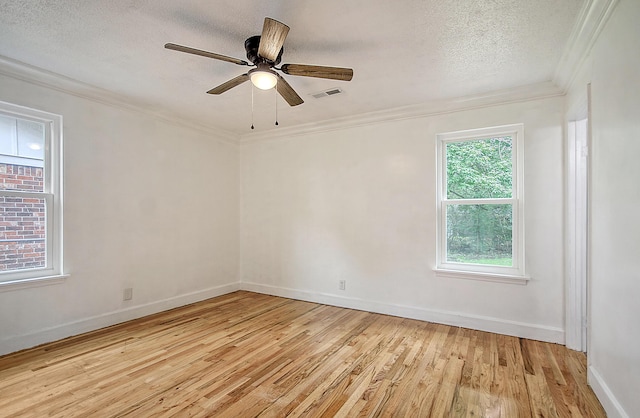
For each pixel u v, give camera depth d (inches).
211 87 124.1
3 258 108.0
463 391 85.3
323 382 89.7
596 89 82.4
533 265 122.0
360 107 145.9
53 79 114.3
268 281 187.0
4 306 105.5
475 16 78.9
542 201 120.9
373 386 87.8
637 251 61.3
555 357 105.7
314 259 171.9
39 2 73.9
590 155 87.3
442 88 123.6
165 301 155.0
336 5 74.7
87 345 113.3
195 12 78.1
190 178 168.2
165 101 138.8
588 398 81.6
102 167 131.4
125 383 88.3
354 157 160.9
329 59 101.0
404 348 112.7
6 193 108.5
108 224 133.3
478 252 135.9
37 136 116.0
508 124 126.7
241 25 83.7
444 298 138.6
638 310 60.8
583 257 112.6
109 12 78.0
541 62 102.2
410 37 88.5
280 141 183.8
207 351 109.4
